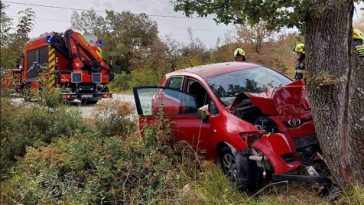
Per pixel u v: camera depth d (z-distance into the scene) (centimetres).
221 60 2689
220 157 572
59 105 810
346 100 460
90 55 1761
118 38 4447
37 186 477
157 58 3294
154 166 512
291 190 513
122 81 2895
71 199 452
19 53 588
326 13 448
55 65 1708
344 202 448
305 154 527
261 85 637
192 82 663
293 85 538
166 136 601
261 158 498
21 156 596
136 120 750
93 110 798
